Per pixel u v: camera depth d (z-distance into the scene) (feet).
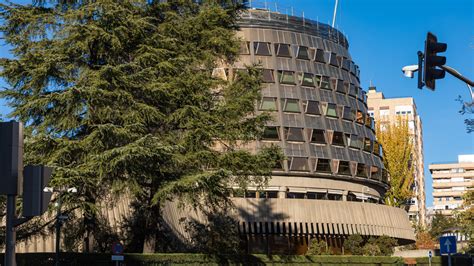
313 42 246.27
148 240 121.90
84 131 110.32
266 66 233.76
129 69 112.06
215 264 131.34
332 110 240.73
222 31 122.62
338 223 215.31
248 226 203.62
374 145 257.75
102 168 98.78
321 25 252.42
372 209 226.17
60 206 97.71
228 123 118.73
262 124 124.98
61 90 107.45
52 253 107.14
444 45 55.01
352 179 239.09
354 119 249.75
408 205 388.57
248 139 124.57
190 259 125.90
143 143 99.96
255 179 125.29
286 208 208.95
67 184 96.48
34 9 114.01
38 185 38.27
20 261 104.78
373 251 208.95
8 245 38.50
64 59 106.63
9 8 110.83
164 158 103.86
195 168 114.11
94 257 110.42
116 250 96.89
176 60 112.78
